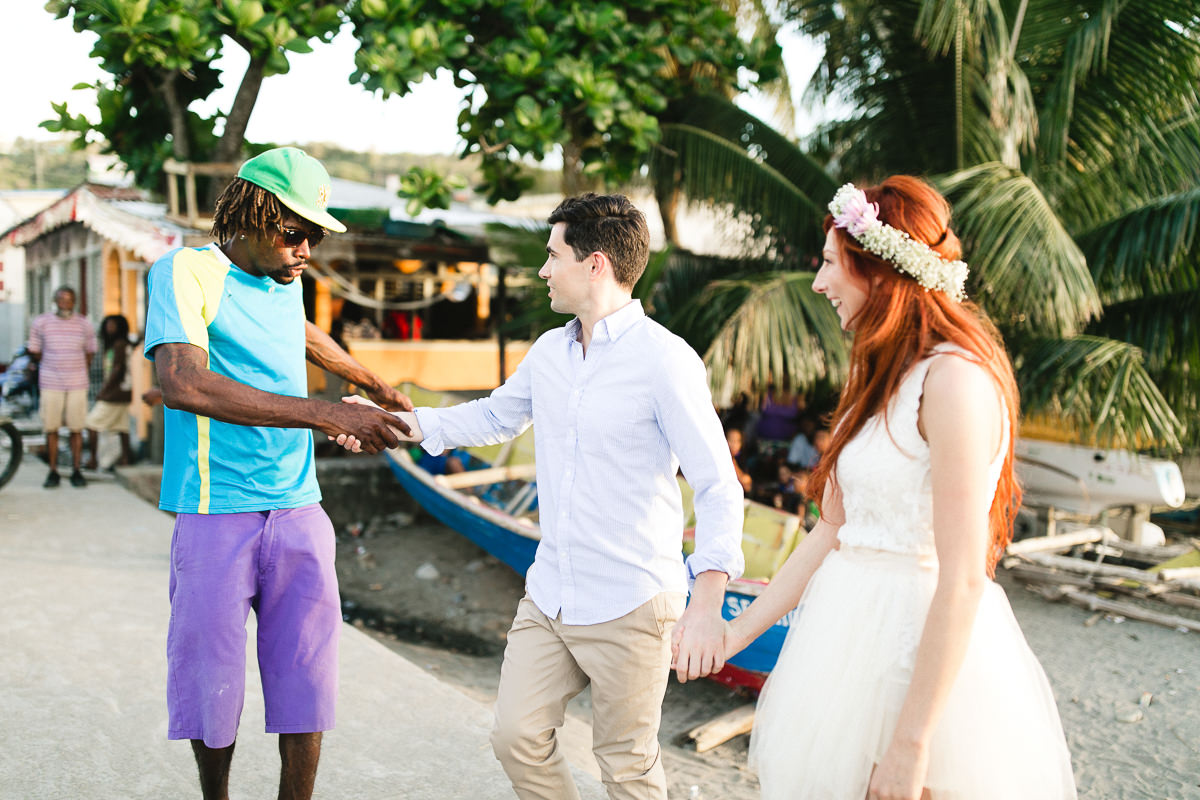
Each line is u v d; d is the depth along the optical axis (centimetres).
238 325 221
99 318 1120
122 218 836
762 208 828
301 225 224
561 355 221
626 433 208
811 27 860
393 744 332
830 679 175
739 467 820
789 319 693
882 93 835
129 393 885
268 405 211
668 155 853
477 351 1241
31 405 1331
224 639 222
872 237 167
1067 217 805
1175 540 852
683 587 216
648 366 207
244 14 591
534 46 686
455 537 864
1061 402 702
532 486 760
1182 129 766
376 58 614
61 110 670
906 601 168
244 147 734
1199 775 404
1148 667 530
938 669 151
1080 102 787
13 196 1834
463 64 716
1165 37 724
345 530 888
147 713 349
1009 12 770
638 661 209
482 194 817
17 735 327
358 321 1182
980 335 165
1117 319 773
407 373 1183
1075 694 494
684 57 739
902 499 168
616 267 213
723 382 681
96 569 554
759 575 534
